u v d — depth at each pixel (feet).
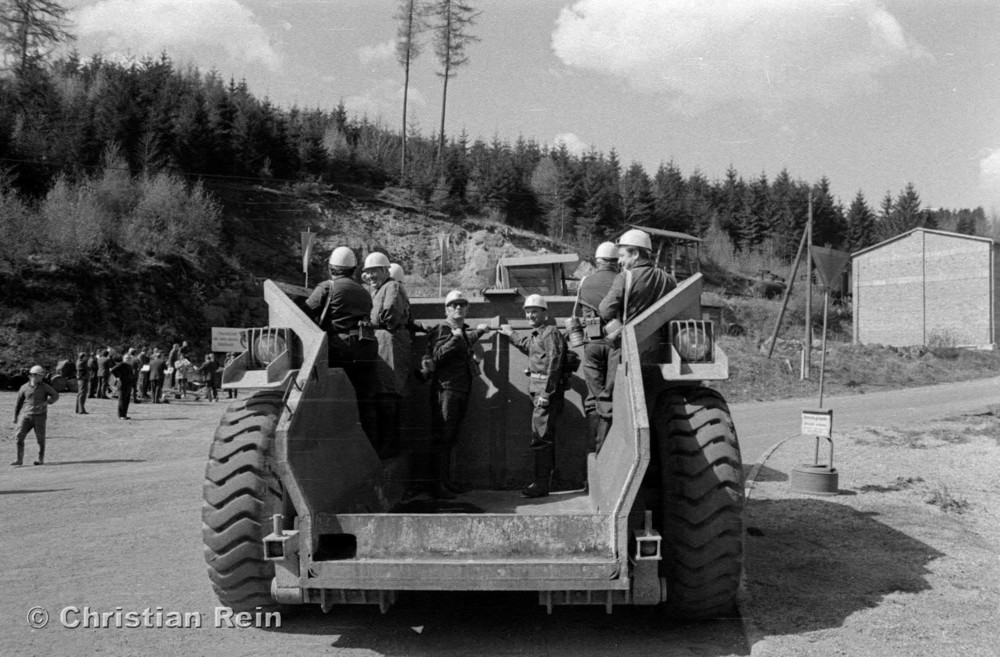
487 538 14.34
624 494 14.03
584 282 20.01
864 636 15.52
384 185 201.98
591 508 17.69
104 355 97.25
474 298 23.91
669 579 15.55
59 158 154.71
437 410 20.07
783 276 256.73
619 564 13.98
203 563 22.04
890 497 31.01
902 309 197.36
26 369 105.29
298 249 164.25
